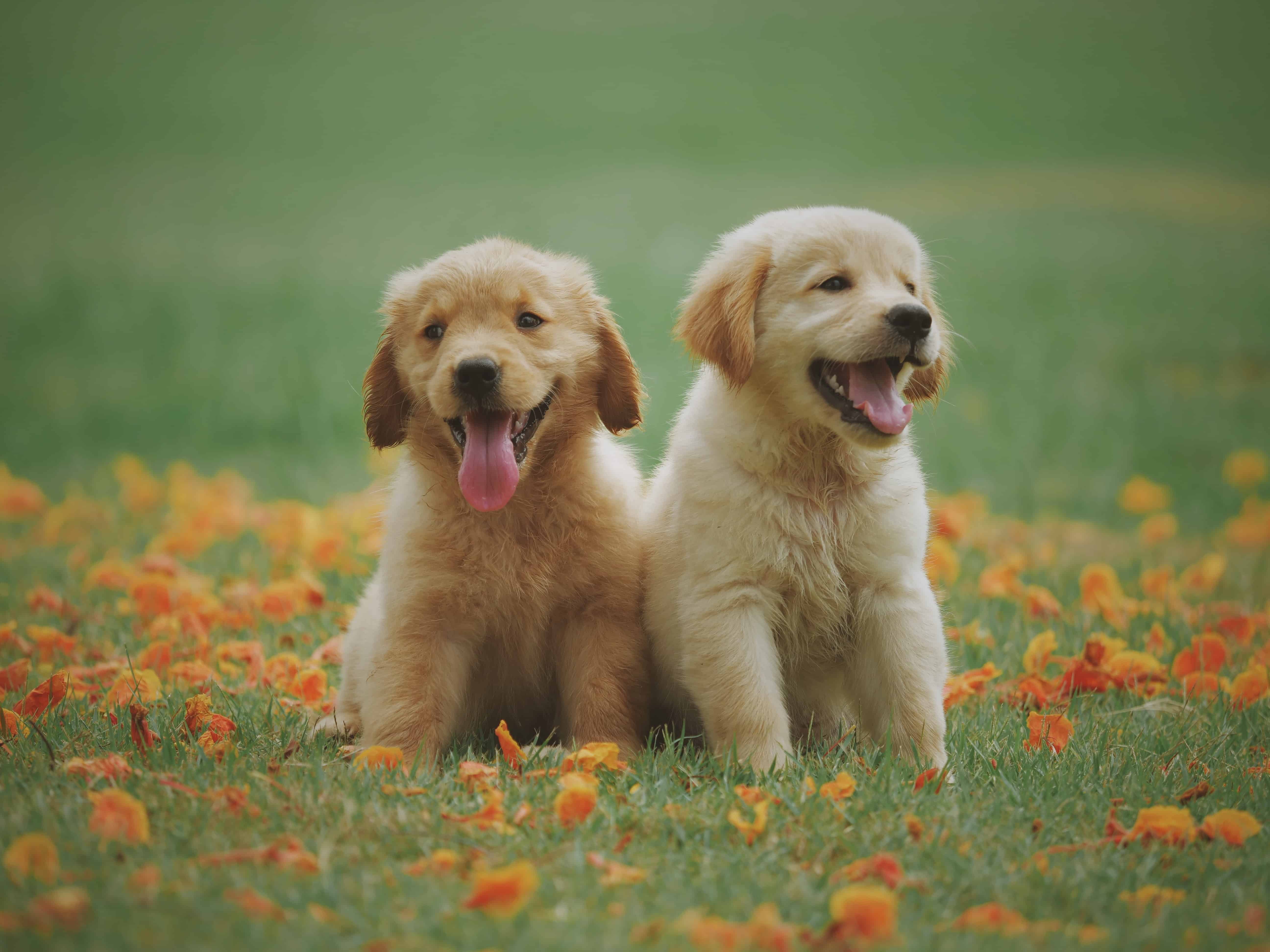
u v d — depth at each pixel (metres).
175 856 3.42
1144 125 38.06
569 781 3.82
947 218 28.08
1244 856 3.60
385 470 10.94
